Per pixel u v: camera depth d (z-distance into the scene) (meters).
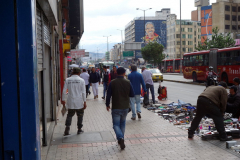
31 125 2.65
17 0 2.58
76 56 24.06
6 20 2.57
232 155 5.16
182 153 5.33
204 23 82.25
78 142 6.23
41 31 5.63
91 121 8.80
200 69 27.89
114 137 6.66
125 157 5.14
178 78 38.34
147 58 79.19
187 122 8.28
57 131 7.35
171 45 111.44
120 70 5.91
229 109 7.59
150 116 9.59
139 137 6.66
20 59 2.61
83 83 6.95
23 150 2.65
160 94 14.39
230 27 80.75
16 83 2.61
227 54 23.22
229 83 23.91
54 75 8.41
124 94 5.83
